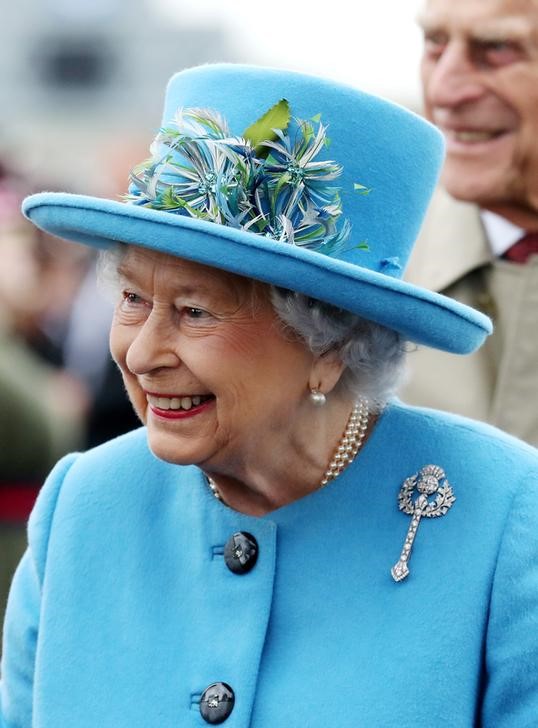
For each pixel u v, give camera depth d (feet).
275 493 19.07
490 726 17.89
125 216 16.93
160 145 18.01
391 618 17.99
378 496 18.78
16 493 36.40
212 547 19.10
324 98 17.84
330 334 17.81
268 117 17.54
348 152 17.95
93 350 49.11
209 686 18.25
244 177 17.44
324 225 17.66
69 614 19.26
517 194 25.75
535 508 18.12
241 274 16.90
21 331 49.57
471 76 25.07
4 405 35.73
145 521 19.63
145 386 17.95
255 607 18.54
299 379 18.06
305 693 17.87
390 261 18.33
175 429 18.02
